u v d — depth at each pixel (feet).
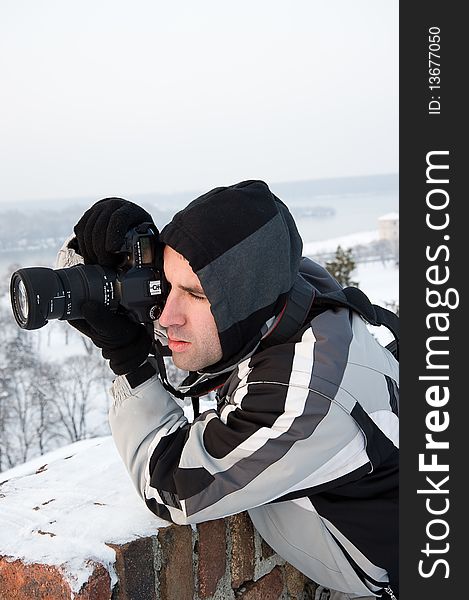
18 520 4.05
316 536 4.13
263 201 4.02
